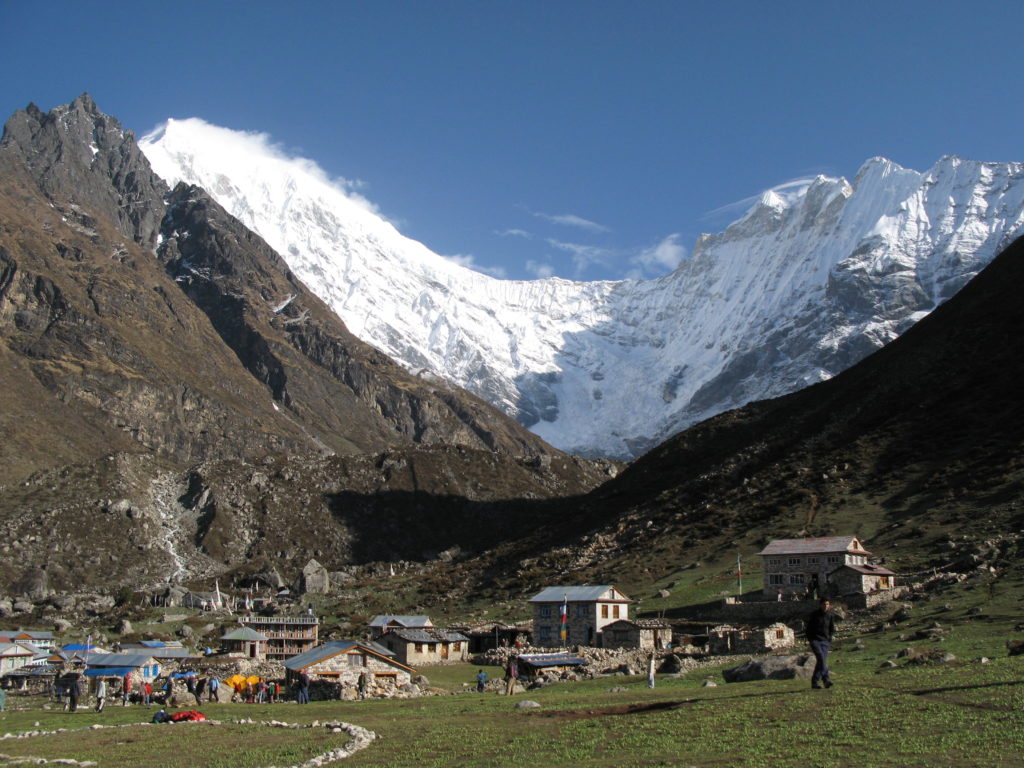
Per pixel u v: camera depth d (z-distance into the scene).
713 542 162.12
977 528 127.38
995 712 41.09
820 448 190.12
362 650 87.81
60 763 46.41
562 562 184.12
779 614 118.38
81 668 115.44
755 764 36.91
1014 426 161.50
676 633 119.81
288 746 48.38
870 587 117.00
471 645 134.75
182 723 60.34
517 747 43.41
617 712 50.22
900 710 43.00
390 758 43.38
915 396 195.25
